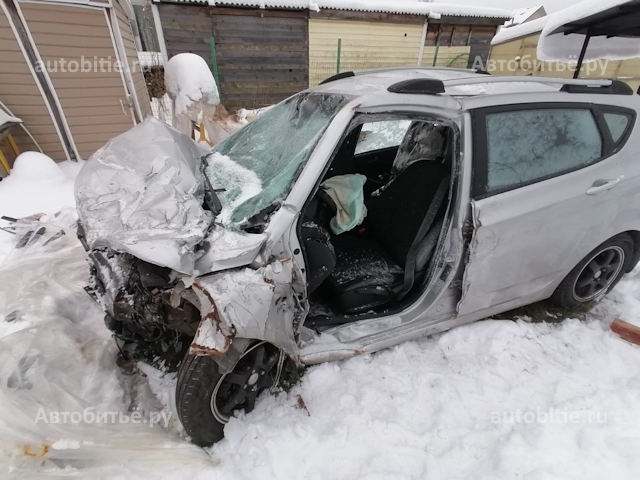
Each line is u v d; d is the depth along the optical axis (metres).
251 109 9.31
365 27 9.82
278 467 1.58
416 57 10.82
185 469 1.56
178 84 5.07
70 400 1.57
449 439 1.71
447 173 2.09
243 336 1.41
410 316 1.99
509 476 1.54
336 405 1.85
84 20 4.94
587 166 2.02
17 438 1.36
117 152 2.02
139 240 1.37
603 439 1.67
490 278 1.97
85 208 1.63
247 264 1.47
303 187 1.56
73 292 2.20
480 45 11.36
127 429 1.60
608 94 2.13
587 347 2.23
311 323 1.83
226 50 8.91
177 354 2.12
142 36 11.55
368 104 1.63
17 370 1.53
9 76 4.75
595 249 2.29
